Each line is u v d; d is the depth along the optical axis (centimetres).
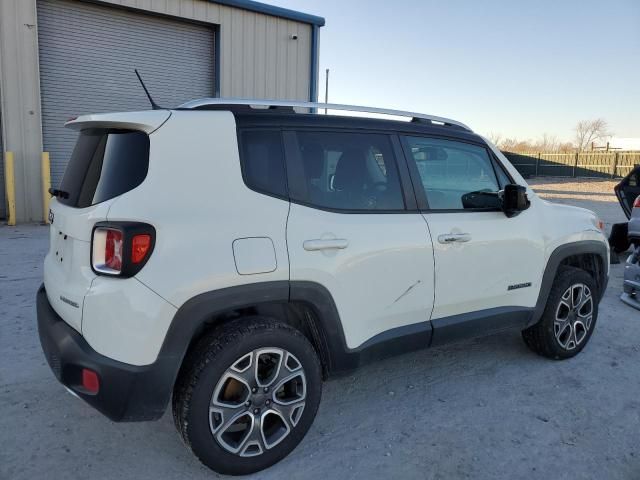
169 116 250
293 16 1380
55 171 1153
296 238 266
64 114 1152
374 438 298
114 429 301
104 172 247
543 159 3759
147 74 1245
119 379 227
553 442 298
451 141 355
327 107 309
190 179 246
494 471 270
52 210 293
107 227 231
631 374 392
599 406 341
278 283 258
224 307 246
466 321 343
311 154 289
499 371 393
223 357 245
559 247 391
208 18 1264
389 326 310
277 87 1402
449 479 262
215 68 1320
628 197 805
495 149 386
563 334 409
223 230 246
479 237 342
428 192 333
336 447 289
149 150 241
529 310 378
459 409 334
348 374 298
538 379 380
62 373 239
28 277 615
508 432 308
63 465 265
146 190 235
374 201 307
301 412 273
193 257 237
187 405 241
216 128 259
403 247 305
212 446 248
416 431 307
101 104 1195
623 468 275
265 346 256
